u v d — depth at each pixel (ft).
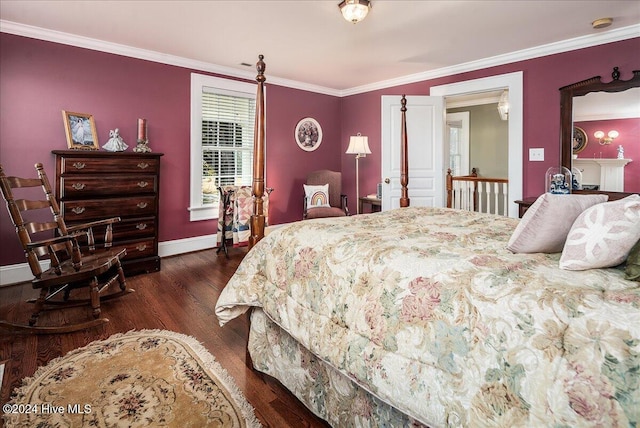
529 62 12.37
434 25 10.14
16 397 5.20
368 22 9.93
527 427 2.45
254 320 5.91
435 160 14.74
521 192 12.78
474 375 2.82
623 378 2.16
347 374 3.83
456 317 3.05
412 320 3.35
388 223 5.95
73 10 9.19
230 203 14.14
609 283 2.85
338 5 8.87
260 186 6.40
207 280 10.78
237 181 15.53
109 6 8.96
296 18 9.64
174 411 4.93
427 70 14.73
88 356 6.36
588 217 3.30
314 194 15.92
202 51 12.45
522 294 2.82
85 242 10.00
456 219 6.39
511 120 12.82
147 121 12.71
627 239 3.03
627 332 2.28
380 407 3.88
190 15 9.51
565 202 3.80
